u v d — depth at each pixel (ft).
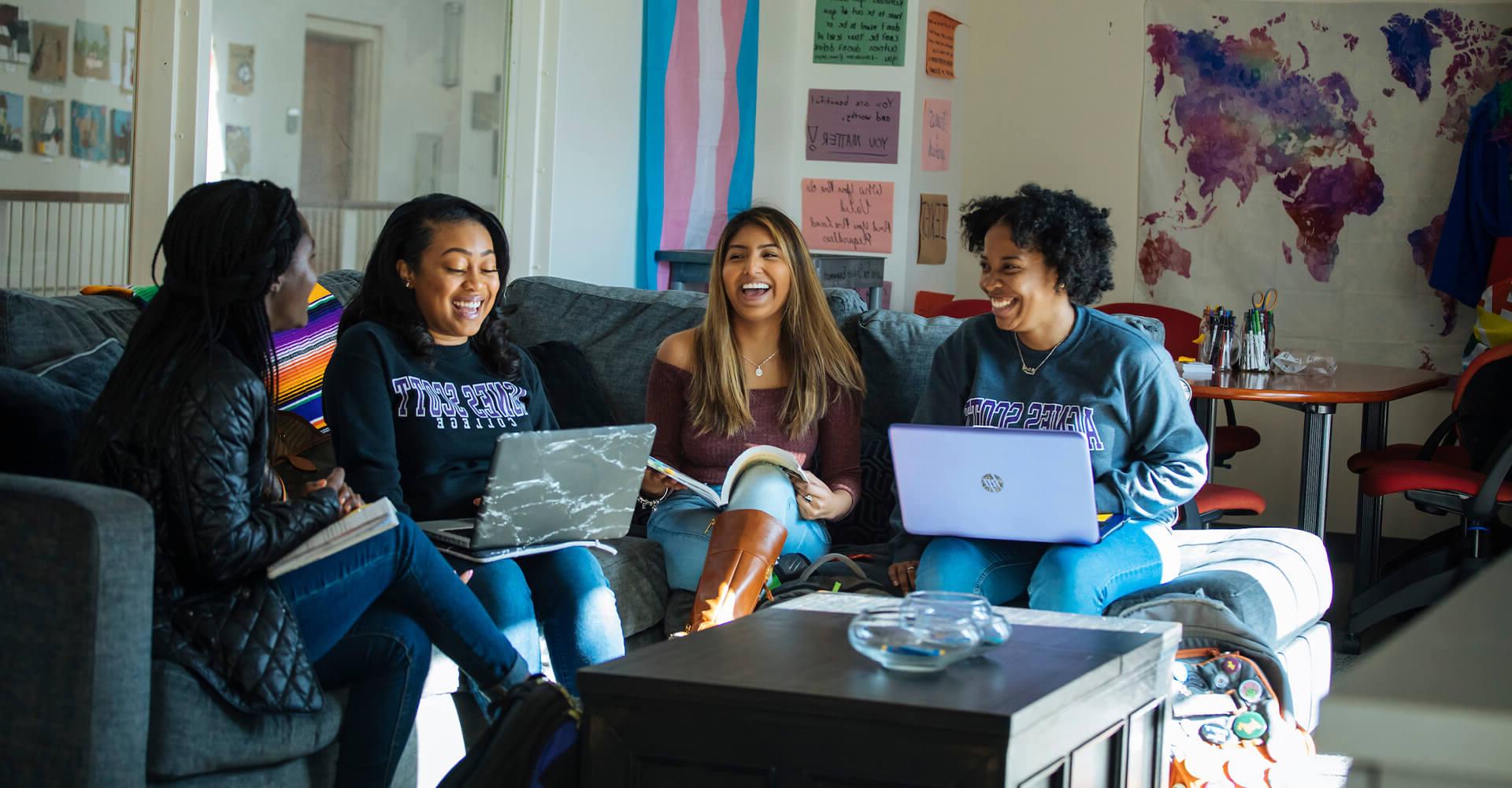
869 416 9.96
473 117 13.70
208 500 5.91
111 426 6.01
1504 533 13.76
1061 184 19.79
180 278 6.19
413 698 6.70
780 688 4.89
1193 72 18.93
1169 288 19.30
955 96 18.20
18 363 7.45
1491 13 17.56
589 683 5.14
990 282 8.40
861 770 4.78
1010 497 7.86
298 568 6.29
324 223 12.12
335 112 12.09
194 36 10.52
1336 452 18.26
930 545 8.38
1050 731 4.88
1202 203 19.04
